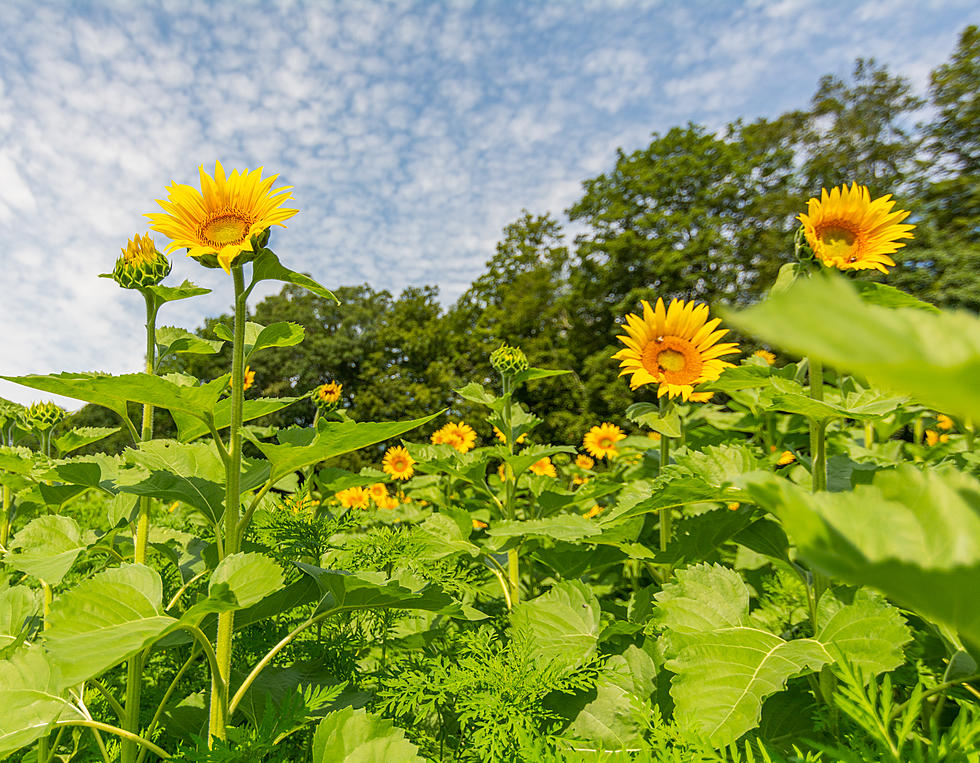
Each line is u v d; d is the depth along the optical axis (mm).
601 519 2170
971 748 853
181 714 1907
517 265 26562
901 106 17672
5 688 1448
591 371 20812
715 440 3160
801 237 1659
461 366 25422
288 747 1692
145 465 1727
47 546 1887
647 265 21000
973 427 2674
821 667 1229
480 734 1334
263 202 1689
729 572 1588
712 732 1178
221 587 1164
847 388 2344
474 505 3713
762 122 21312
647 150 23891
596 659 1532
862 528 374
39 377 1284
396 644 2080
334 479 2570
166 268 2057
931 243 13883
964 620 339
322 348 26828
